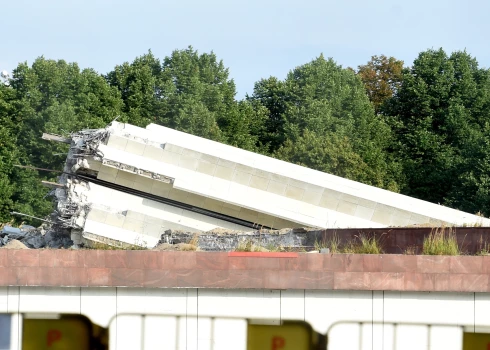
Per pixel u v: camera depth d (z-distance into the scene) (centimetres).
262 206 15050
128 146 15312
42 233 16262
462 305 7700
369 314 7756
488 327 7669
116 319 7912
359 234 10188
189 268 7850
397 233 9569
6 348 7912
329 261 7775
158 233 15250
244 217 15338
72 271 7900
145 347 7888
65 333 7925
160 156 15262
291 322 7800
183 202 15462
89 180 15775
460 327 7694
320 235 11431
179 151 15225
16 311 7931
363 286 7719
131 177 15438
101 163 15388
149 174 15162
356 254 7762
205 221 15438
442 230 8969
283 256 7806
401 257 7725
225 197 15062
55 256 7919
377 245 9694
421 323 7719
